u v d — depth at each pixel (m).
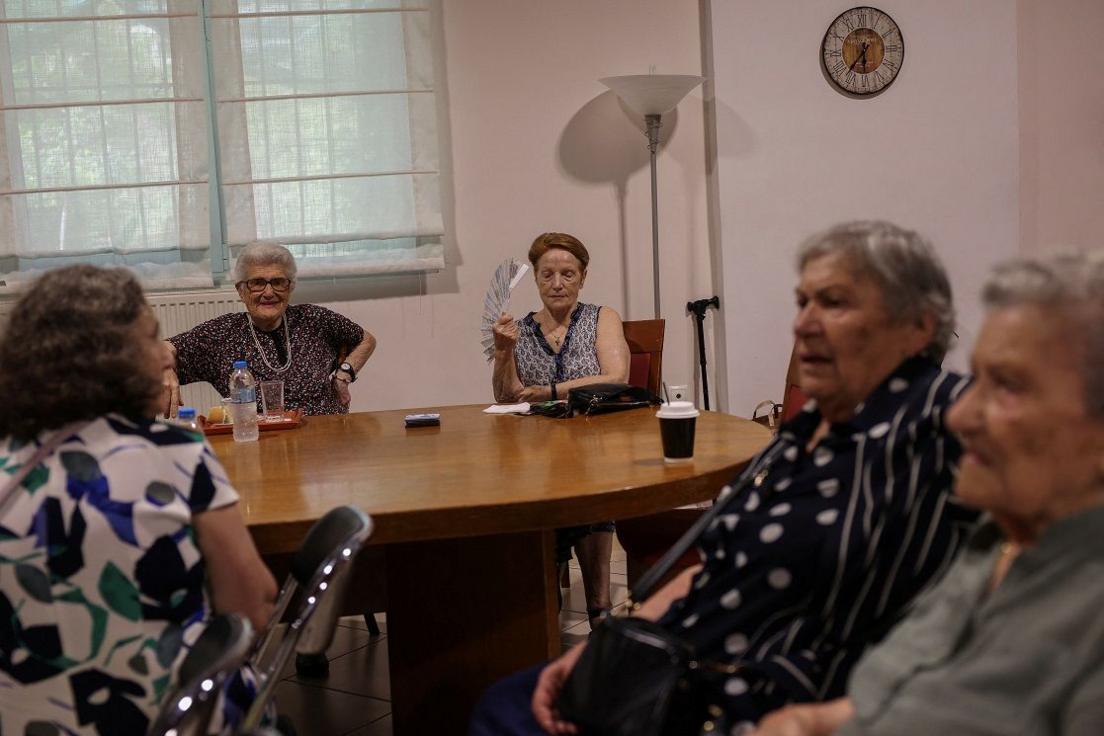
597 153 5.09
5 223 4.70
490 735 1.58
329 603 1.89
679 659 1.39
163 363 1.60
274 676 1.54
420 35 4.85
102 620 1.42
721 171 5.03
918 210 5.14
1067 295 1.02
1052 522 1.04
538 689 1.58
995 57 5.10
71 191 4.75
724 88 5.00
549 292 3.76
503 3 4.99
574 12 5.02
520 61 5.02
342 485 2.24
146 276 4.80
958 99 5.11
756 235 5.07
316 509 2.02
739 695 1.38
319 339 3.85
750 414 5.14
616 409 3.17
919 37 5.07
